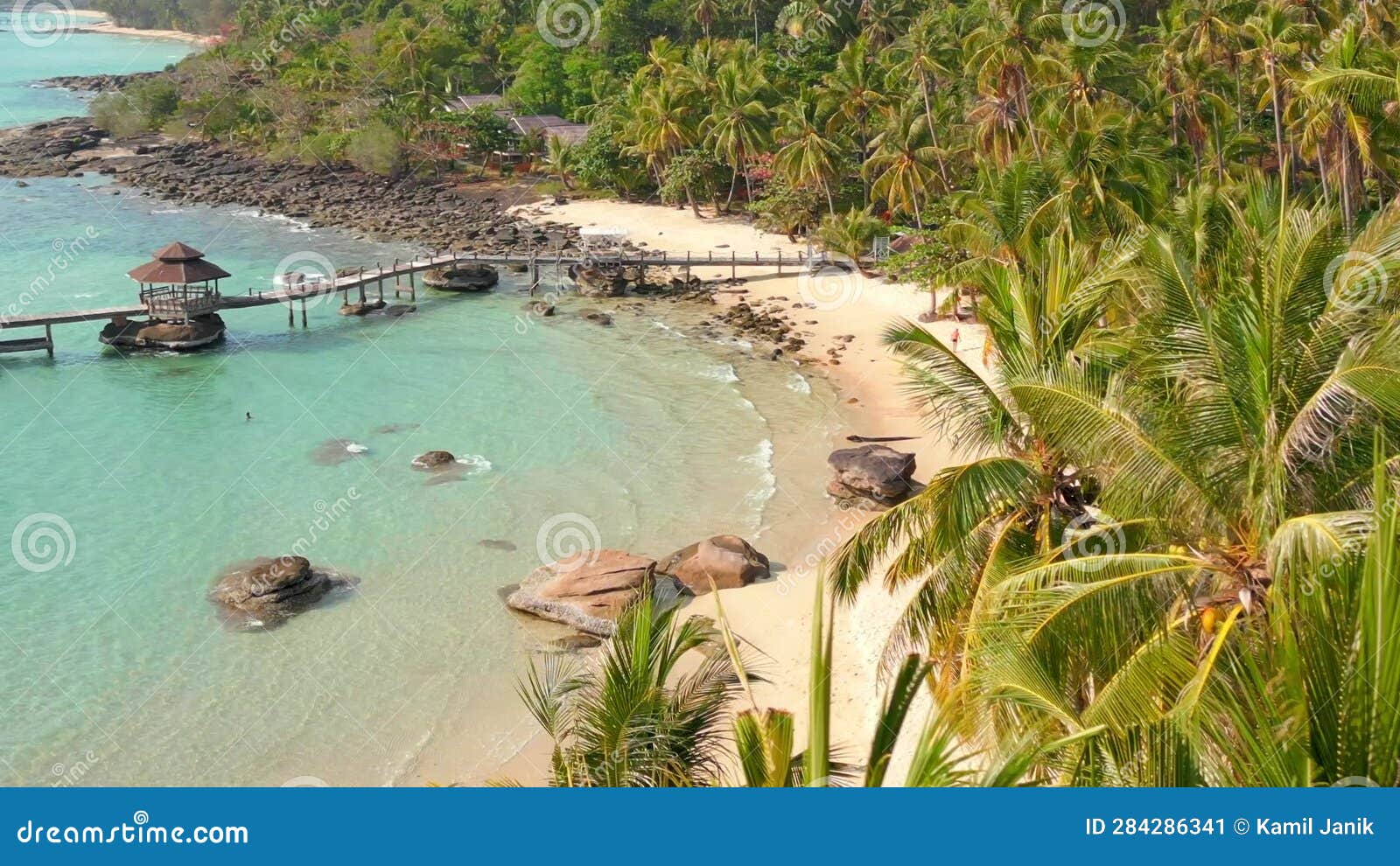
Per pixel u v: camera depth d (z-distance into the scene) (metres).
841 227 68.75
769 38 106.75
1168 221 29.44
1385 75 38.47
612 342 57.62
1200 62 63.66
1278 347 15.73
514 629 30.25
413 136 101.44
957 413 20.78
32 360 54.44
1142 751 11.44
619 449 43.38
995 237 43.75
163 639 29.69
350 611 31.19
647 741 13.09
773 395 49.47
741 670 12.46
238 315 62.53
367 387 50.84
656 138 84.75
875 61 83.75
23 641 29.38
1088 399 16.58
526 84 111.19
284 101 108.81
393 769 24.50
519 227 81.38
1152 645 14.36
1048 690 14.55
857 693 25.89
